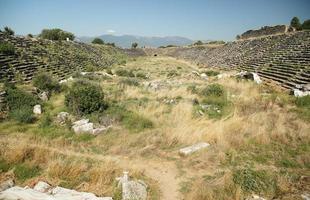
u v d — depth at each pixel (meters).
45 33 69.94
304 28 68.94
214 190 8.70
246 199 8.12
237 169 10.06
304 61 35.88
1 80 26.61
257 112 17.39
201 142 13.02
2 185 8.66
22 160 10.66
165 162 11.35
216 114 18.28
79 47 71.06
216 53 84.94
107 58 80.12
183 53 117.06
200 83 31.14
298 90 23.62
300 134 13.07
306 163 10.60
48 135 14.52
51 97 24.88
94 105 18.36
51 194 8.02
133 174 9.78
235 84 29.80
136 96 24.19
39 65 38.38
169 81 32.69
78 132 14.95
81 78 34.06
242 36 91.19
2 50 34.59
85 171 9.98
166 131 14.70
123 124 16.47
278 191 8.62
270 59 46.41
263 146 12.26
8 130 15.50
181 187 9.23
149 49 154.38
